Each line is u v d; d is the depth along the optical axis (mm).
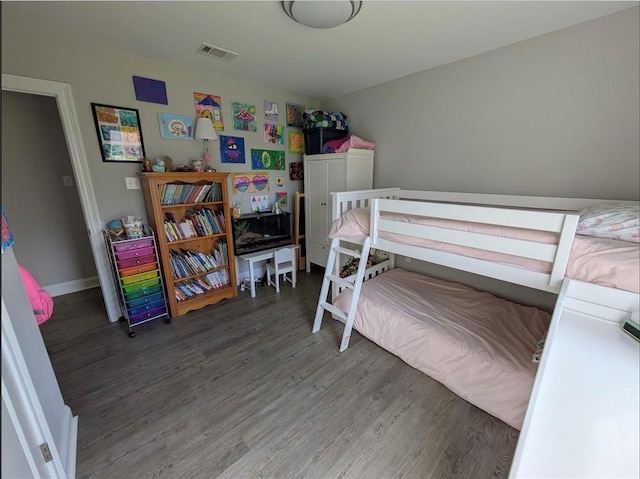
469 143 2529
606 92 1860
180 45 2215
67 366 2031
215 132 2930
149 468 1352
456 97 2543
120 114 2379
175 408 1680
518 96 2209
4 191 2840
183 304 2748
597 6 1707
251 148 3260
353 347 2244
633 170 1834
